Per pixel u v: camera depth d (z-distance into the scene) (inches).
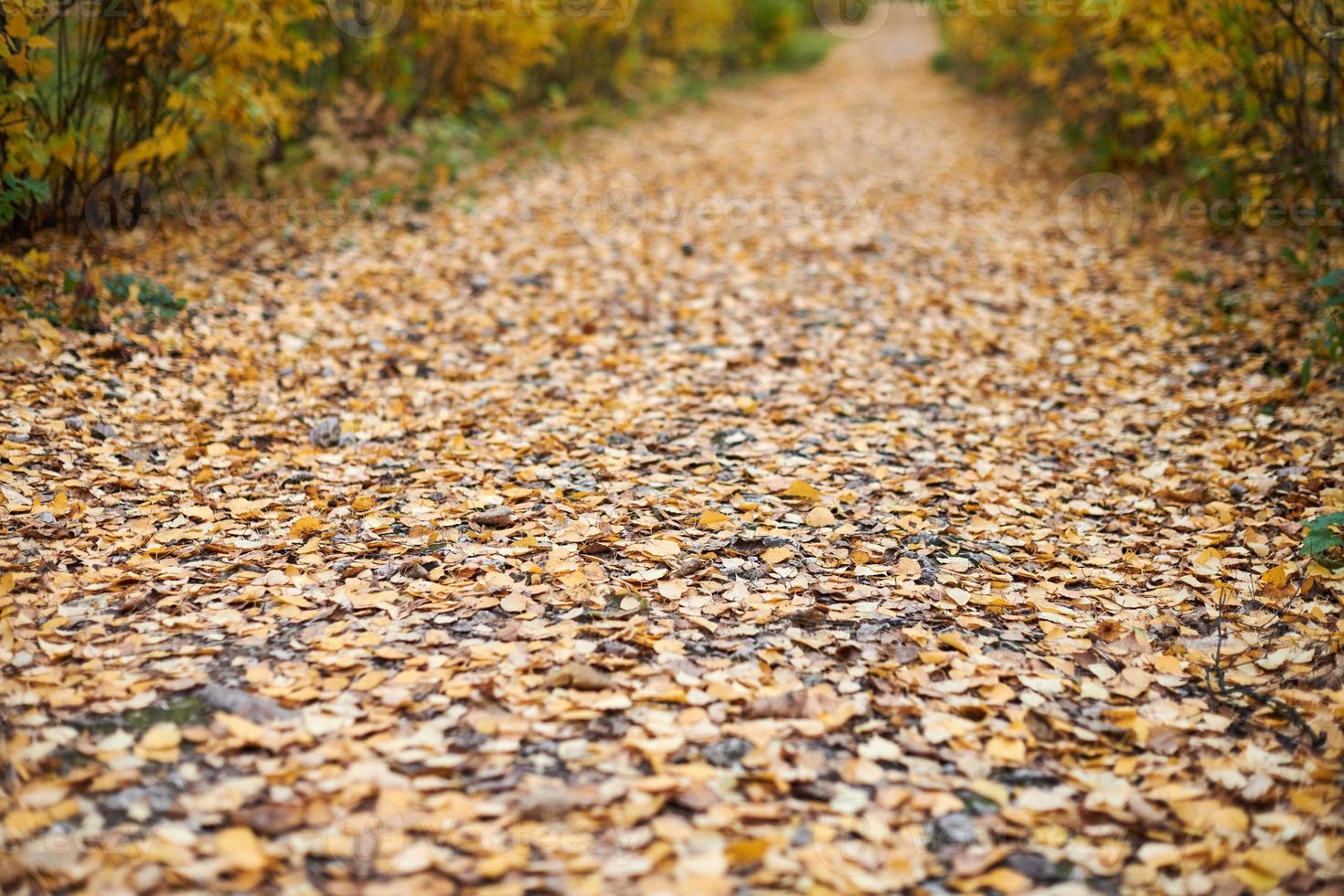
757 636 117.0
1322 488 154.4
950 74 719.1
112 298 204.1
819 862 83.2
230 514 145.6
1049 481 165.5
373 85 321.7
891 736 100.3
